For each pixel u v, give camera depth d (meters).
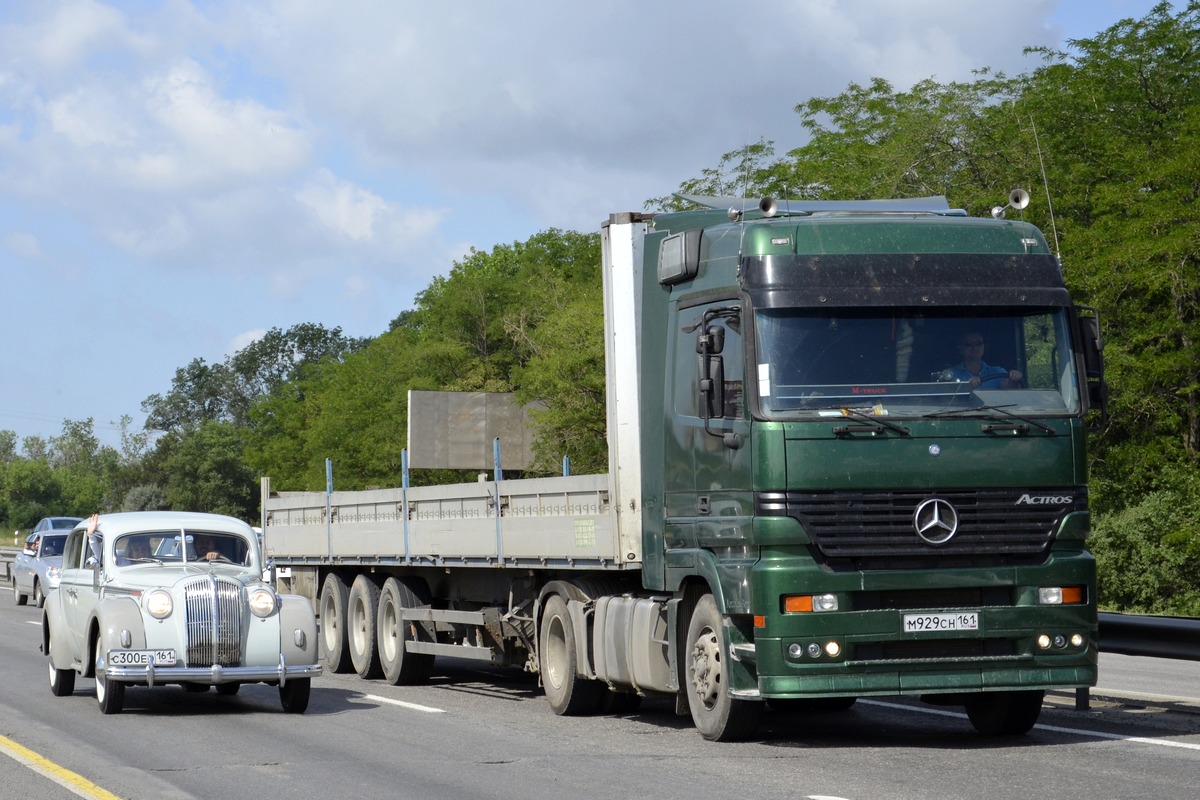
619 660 18.06
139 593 20.36
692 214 17.75
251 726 18.98
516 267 135.62
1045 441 15.35
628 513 17.83
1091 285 48.88
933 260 15.64
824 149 62.78
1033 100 55.12
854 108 64.75
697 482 16.33
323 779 14.39
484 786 13.79
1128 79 54.91
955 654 15.08
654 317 17.53
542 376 63.84
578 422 63.75
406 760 15.62
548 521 19.70
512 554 20.80
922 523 15.03
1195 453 51.59
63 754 16.34
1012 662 15.15
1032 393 15.50
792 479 14.91
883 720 18.75
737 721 16.09
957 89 57.66
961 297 15.55
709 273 16.30
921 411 15.17
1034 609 15.17
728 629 15.66
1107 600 52.78
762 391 15.13
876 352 15.32
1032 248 15.96
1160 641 18.25
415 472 93.44
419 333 120.12
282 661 20.20
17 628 39.91
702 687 16.34
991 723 16.83
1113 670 26.78
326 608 28.64
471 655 22.91
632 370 18.06
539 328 71.56
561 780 14.05
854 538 14.93
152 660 19.88
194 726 18.98
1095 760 14.66
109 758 16.00
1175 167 48.16
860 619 14.86
